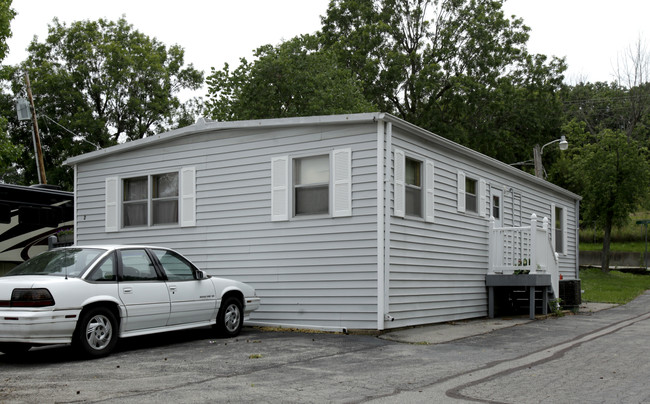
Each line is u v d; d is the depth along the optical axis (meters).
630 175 33.84
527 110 38.16
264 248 12.43
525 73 38.91
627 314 15.84
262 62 27.88
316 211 11.97
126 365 8.04
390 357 8.73
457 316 13.68
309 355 8.86
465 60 36.50
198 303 10.06
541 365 8.18
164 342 10.12
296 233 12.05
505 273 14.91
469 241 14.40
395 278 11.47
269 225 12.41
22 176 38.94
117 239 14.61
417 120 36.16
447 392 6.55
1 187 15.73
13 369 7.83
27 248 16.09
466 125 37.00
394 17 37.47
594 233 46.91
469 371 7.73
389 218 11.23
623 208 33.88
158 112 37.41
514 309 15.86
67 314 8.16
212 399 6.20
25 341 7.88
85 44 35.50
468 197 14.73
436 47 37.00
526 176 17.58
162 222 14.09
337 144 11.70
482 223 15.09
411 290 11.98
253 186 12.68
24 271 9.08
